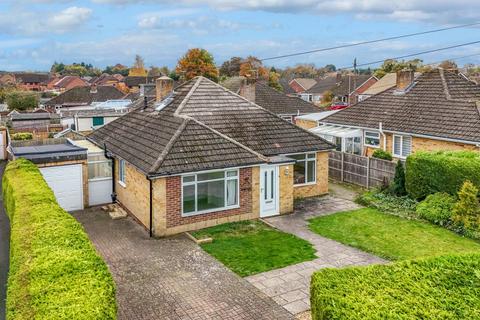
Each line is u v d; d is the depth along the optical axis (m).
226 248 15.23
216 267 13.63
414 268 8.20
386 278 7.81
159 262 14.07
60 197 19.97
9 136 33.91
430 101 26.55
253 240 15.99
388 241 15.67
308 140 22.08
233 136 20.89
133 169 18.56
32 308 6.67
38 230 10.04
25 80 130.88
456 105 24.70
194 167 16.84
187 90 23.67
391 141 26.42
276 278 12.82
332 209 19.91
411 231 16.67
